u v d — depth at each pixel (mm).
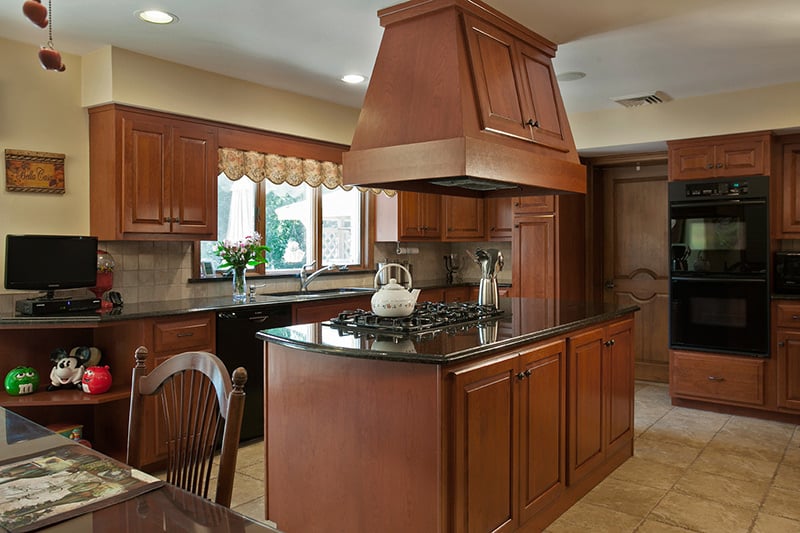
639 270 5789
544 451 2648
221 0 2801
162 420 3332
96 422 3615
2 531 1010
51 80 3508
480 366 2205
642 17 3002
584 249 5852
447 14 2658
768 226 4438
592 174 5824
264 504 2934
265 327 3916
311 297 4262
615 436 3396
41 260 3209
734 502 2984
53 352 3420
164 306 3629
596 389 3139
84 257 3377
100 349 3588
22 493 1168
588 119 5188
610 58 3678
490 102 2676
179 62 3744
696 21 3076
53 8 2898
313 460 2441
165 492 1188
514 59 2990
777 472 3387
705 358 4699
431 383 2066
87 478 1247
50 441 1480
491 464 2270
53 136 3523
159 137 3705
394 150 2619
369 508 2254
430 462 2072
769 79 4203
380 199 5621
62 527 1031
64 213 3576
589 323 2990
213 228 4008
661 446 3848
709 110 4621
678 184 4820
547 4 2822
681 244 4816
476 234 6172
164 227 3725
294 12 2936
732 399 4586
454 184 3309
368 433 2246
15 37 3312
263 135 4375
